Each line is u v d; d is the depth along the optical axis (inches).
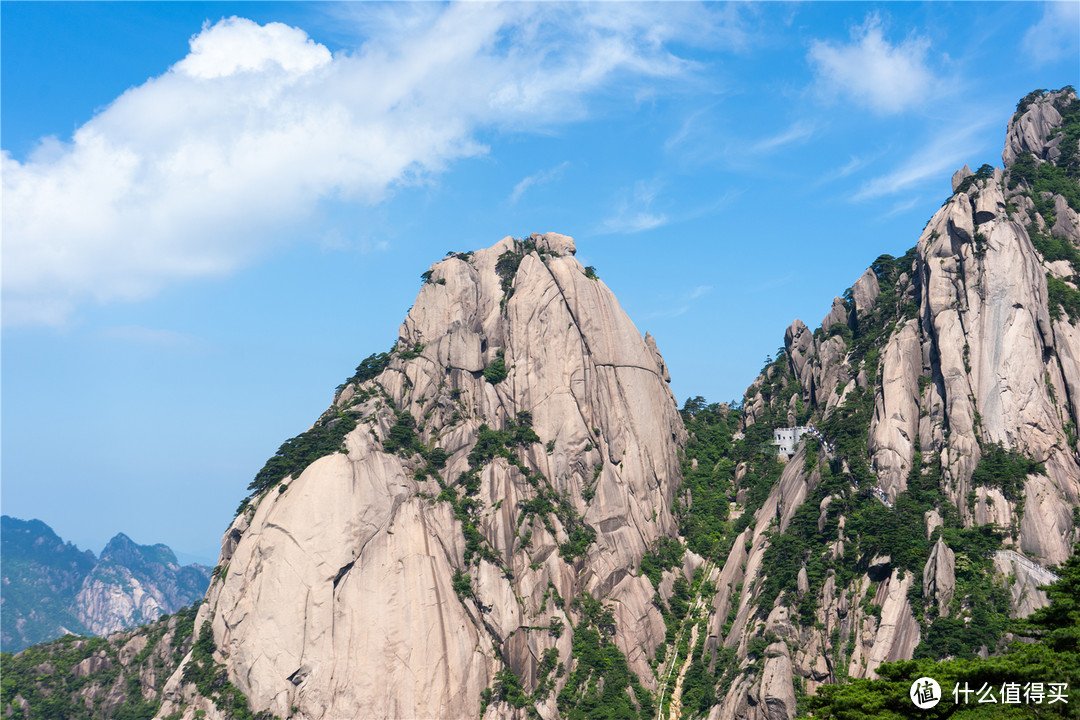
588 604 7470.5
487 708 6963.6
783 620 6412.4
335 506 7303.2
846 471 6988.2
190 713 6845.5
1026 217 7746.1
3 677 7815.0
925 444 6835.6
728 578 7460.6
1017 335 6796.3
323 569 7116.1
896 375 7126.0
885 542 6264.8
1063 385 6776.6
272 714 6737.2
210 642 7190.0
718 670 6820.9
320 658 6889.8
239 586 7253.9
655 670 7253.9
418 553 7327.8
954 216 7381.9
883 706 3791.8
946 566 5915.4
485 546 7495.1
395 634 7032.5
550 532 7652.6
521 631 7239.2
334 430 7790.4
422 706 6855.3
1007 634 5521.7
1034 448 6510.8
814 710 4045.3
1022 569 5866.1
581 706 6943.9
